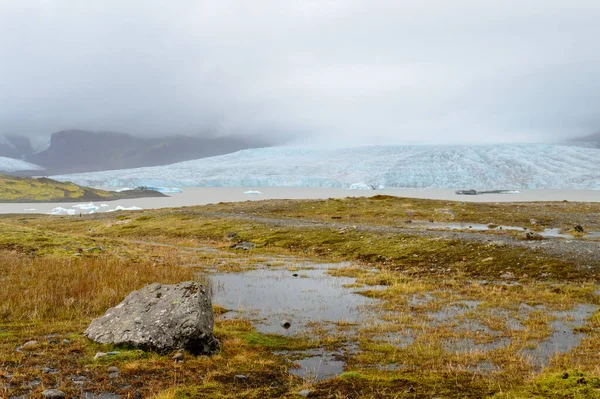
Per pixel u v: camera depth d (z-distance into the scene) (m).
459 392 9.61
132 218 64.88
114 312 14.38
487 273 25.70
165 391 9.56
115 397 9.43
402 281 24.39
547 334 14.69
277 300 20.44
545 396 8.70
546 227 47.06
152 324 13.05
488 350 13.22
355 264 31.02
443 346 13.71
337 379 10.38
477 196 169.62
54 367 11.07
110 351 12.40
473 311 17.91
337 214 63.44
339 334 15.05
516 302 19.25
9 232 40.59
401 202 73.38
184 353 12.34
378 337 14.72
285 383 10.51
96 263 26.67
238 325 15.96
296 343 13.98
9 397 9.11
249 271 28.36
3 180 158.25
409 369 11.41
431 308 18.56
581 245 29.41
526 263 26.31
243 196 180.88
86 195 158.75
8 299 17.80
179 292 14.16
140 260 30.92
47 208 123.00
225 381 10.50
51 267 25.11
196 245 43.47
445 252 30.83
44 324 15.38
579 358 12.16
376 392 9.58
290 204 76.75
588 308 18.03
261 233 46.12
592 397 8.26
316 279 25.66
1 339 13.38
